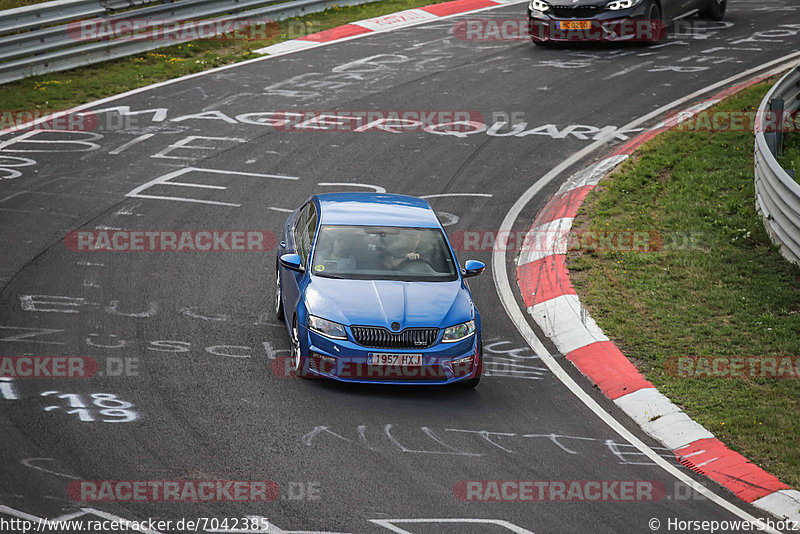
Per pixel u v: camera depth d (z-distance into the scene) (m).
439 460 28.16
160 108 66.31
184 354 34.28
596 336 38.81
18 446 26.67
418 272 35.12
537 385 34.78
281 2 90.00
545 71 78.50
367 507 25.02
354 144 61.62
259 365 33.97
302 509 24.61
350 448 28.36
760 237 49.19
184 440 27.91
